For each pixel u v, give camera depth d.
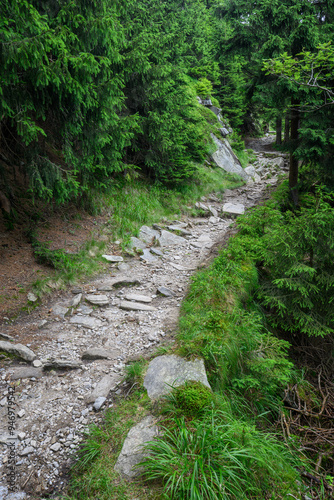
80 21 4.94
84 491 2.48
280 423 3.93
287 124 16.45
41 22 4.34
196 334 4.20
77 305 5.53
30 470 2.69
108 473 2.55
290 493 2.67
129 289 6.29
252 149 25.98
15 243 6.34
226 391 3.71
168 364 3.71
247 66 10.85
